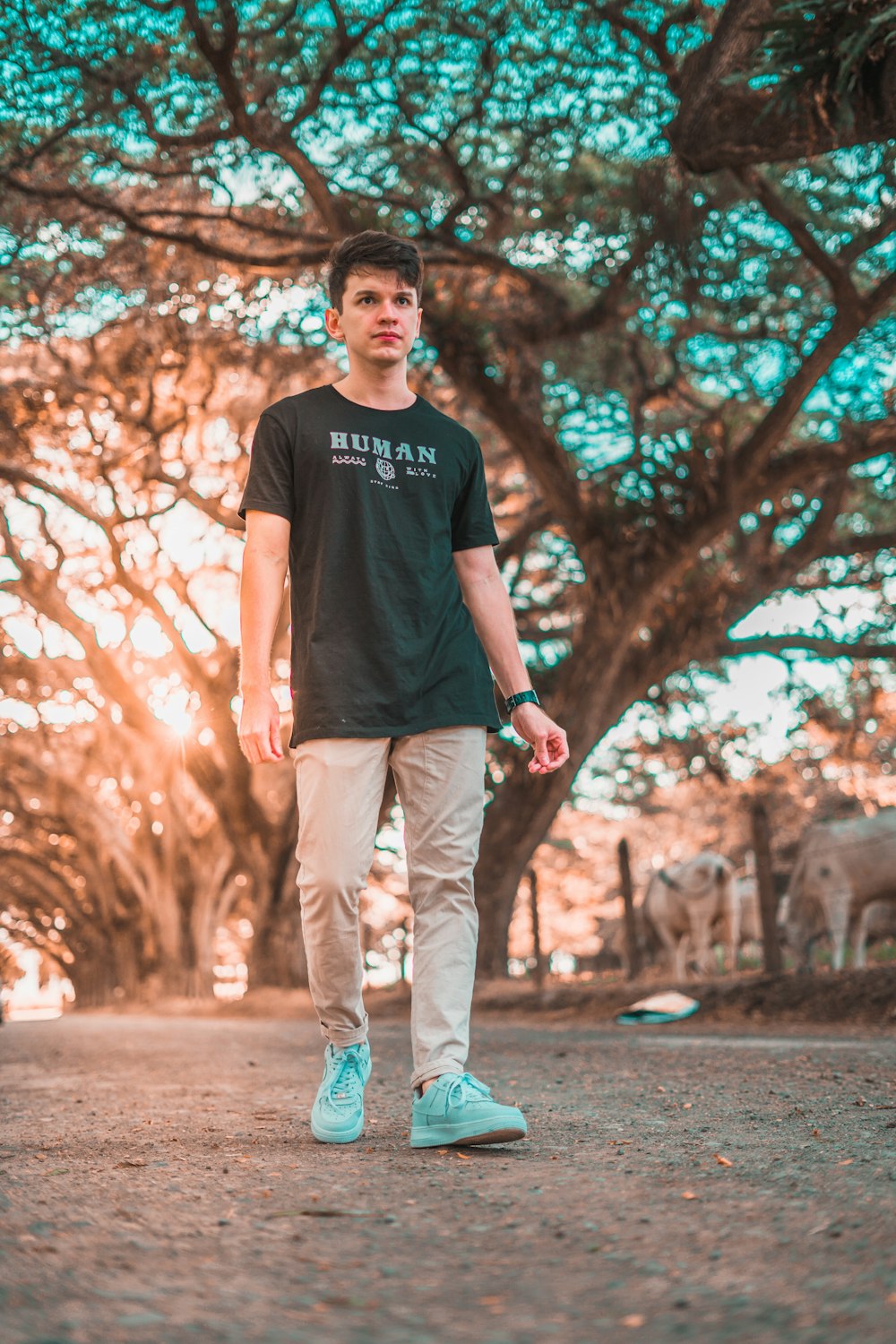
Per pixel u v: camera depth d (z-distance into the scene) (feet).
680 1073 19.48
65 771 102.63
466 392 53.62
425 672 11.54
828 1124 12.13
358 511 11.56
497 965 63.46
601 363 53.62
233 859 97.25
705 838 119.75
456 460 12.16
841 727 72.49
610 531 57.31
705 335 50.26
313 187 41.24
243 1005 70.95
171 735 78.33
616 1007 44.06
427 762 11.60
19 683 85.40
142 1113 15.55
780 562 61.82
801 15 19.70
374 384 12.07
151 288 46.47
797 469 55.21
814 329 49.32
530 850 64.03
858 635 66.80
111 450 58.59
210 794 76.79
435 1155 10.68
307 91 39.14
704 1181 8.96
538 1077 19.71
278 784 82.38
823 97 20.70
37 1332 5.42
